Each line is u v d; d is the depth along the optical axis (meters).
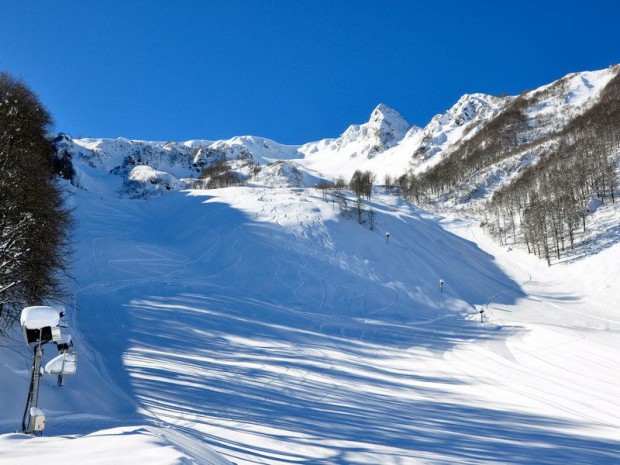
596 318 52.81
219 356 27.17
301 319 41.31
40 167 24.84
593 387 25.22
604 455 14.21
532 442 15.38
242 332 34.25
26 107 25.47
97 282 46.44
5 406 12.86
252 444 12.96
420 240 73.06
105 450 4.81
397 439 14.65
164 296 43.03
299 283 51.56
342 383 23.59
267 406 18.14
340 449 13.10
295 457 12.09
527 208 94.06
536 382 26.34
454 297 55.03
